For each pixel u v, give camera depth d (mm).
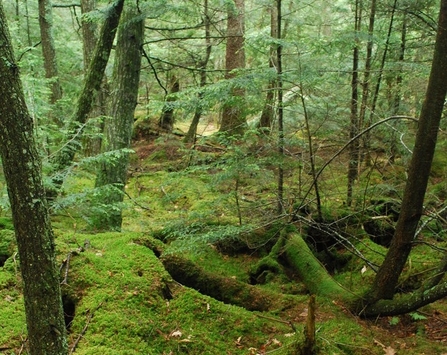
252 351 3484
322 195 6652
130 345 3246
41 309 2191
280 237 6066
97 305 3572
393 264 4055
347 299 4465
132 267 4156
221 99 5102
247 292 4566
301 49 5566
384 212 6703
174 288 4105
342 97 6406
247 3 10516
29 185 2072
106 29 6211
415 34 8164
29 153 2062
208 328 3697
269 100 5859
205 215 5578
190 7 7074
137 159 12109
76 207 5430
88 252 4324
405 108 6547
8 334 3158
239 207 5875
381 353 3525
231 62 10320
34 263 2143
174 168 10562
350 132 6285
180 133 14000
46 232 2162
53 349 2248
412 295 3967
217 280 4621
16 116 2008
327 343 3445
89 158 5156
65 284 3754
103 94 10414
